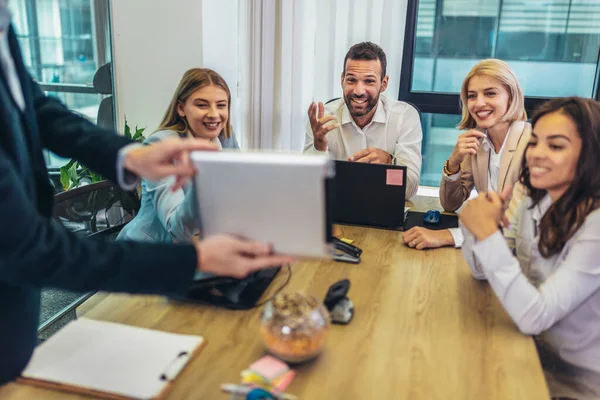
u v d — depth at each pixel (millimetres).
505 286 1149
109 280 787
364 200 1856
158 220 1833
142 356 1007
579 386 1266
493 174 2156
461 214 1225
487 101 2053
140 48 3223
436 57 3096
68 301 2650
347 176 1849
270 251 915
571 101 1214
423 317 1207
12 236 706
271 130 3135
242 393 913
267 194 882
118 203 2170
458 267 1509
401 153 2504
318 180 848
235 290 1261
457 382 965
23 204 722
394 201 1826
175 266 820
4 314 840
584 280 1164
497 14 2988
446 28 3045
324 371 990
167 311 1206
